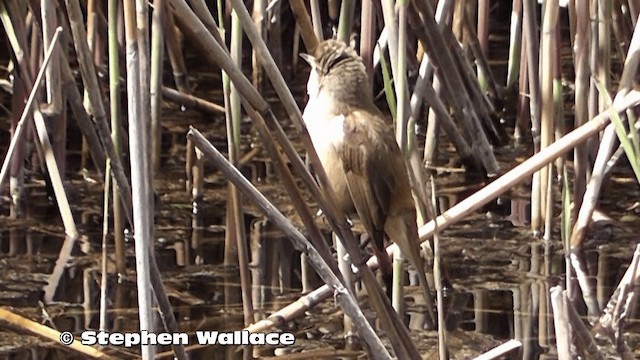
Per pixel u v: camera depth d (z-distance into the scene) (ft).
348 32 32.22
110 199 38.70
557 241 37.24
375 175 26.48
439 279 26.48
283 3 50.44
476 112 43.83
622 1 39.63
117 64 33.35
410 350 24.11
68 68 37.55
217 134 46.62
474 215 39.88
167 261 35.55
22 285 33.09
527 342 30.48
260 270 35.04
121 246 33.58
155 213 39.22
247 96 21.80
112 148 30.42
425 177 30.53
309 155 22.90
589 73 35.17
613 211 39.75
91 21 40.86
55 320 30.91
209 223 38.75
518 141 45.80
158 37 38.42
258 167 43.50
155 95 39.83
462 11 43.32
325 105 27.25
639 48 31.68
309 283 34.22
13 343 29.01
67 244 36.11
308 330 31.19
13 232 36.86
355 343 30.35
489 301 33.09
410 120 29.40
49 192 39.32
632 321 30.55
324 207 23.08
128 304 32.22
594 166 36.70
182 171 42.88
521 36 46.88
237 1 21.57
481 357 25.84
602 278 34.53
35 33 38.24
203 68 52.65
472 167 42.42
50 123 38.70
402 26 26.48
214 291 33.47
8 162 31.81
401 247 27.20
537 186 37.65
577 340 24.16
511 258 36.19
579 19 34.76
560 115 36.17
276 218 22.85
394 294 29.07
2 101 46.34
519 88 45.73
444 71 40.73
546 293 33.55
